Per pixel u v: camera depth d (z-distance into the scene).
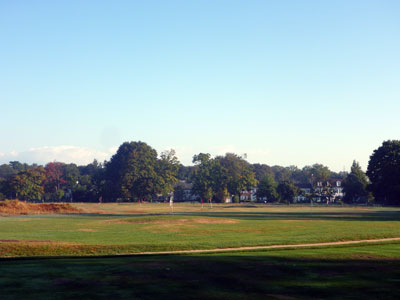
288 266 16.33
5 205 72.31
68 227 39.91
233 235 31.39
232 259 18.27
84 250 21.75
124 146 159.38
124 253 21.61
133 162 145.75
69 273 14.97
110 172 156.38
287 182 139.88
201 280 13.84
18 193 144.62
